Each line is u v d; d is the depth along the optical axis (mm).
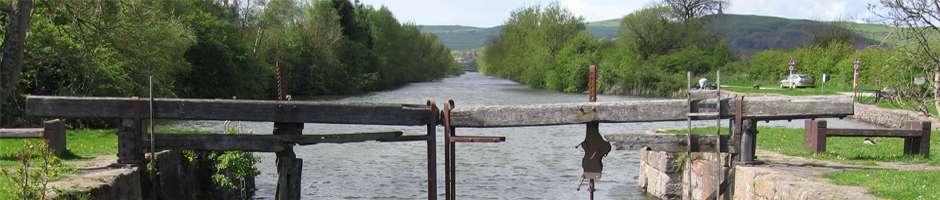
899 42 14094
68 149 12031
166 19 37625
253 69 49938
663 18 72875
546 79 74250
